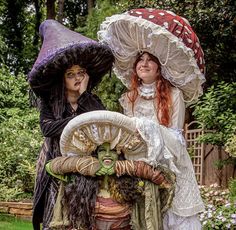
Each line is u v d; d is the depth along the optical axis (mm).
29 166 9609
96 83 2910
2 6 20062
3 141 10445
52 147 2719
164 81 2893
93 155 2559
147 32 2818
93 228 2521
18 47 19984
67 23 21031
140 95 2902
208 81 9227
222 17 8734
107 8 12719
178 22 2789
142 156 2592
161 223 2562
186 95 2994
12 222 7922
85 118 2432
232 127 7387
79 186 2510
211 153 9383
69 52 2607
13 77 12875
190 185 2832
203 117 7676
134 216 2557
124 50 2955
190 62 2801
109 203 2547
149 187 2523
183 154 2752
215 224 5938
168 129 2727
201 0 8766
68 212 2541
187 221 2832
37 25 20453
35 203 2764
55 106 2721
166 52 2836
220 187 8484
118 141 2498
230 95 7645
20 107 12453
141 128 2498
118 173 2510
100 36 2922
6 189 9266
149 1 9062
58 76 2719
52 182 2680
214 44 8984
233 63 9070
